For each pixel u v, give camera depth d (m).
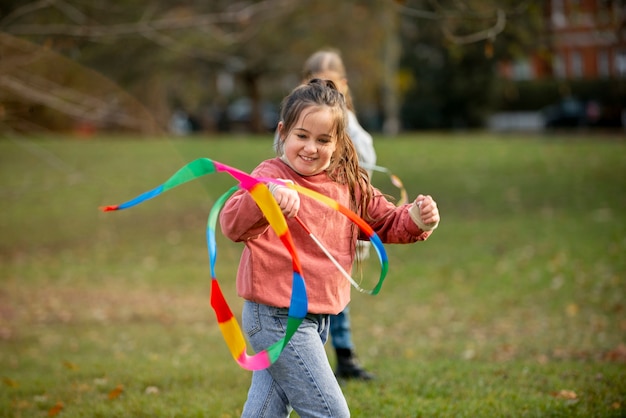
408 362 6.81
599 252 11.46
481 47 18.42
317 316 3.46
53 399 5.84
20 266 13.41
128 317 10.03
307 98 3.40
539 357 7.14
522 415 4.93
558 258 11.41
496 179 18.67
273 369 3.38
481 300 10.10
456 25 8.68
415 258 12.46
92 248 14.65
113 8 13.66
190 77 35.03
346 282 3.52
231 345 2.99
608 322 8.60
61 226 16.48
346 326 5.80
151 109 30.31
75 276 12.64
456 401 5.31
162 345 8.33
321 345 3.42
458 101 42.34
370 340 8.42
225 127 47.56
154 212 17.59
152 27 10.73
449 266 11.83
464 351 7.57
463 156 22.62
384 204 3.62
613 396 5.32
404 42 40.78
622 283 10.01
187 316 10.02
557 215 14.40
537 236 12.94
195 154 23.97
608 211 14.30
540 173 19.08
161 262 13.47
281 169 3.48
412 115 43.88
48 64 9.98
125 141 27.33
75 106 10.11
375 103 43.62
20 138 13.50
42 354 8.12
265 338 3.38
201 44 25.31
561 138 27.19
